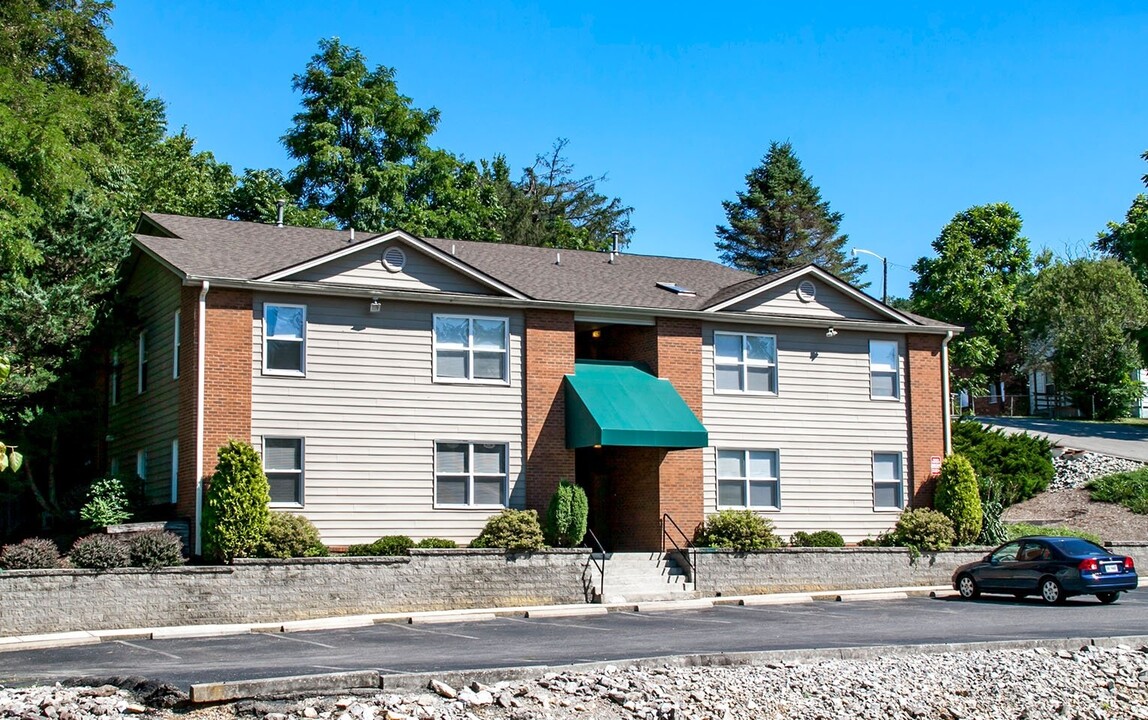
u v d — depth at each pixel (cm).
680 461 3222
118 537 2562
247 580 2531
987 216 7550
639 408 3075
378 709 1389
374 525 2886
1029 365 7469
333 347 2905
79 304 3141
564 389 3141
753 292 3350
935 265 7169
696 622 2434
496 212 6106
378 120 5797
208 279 2748
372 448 2911
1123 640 2053
